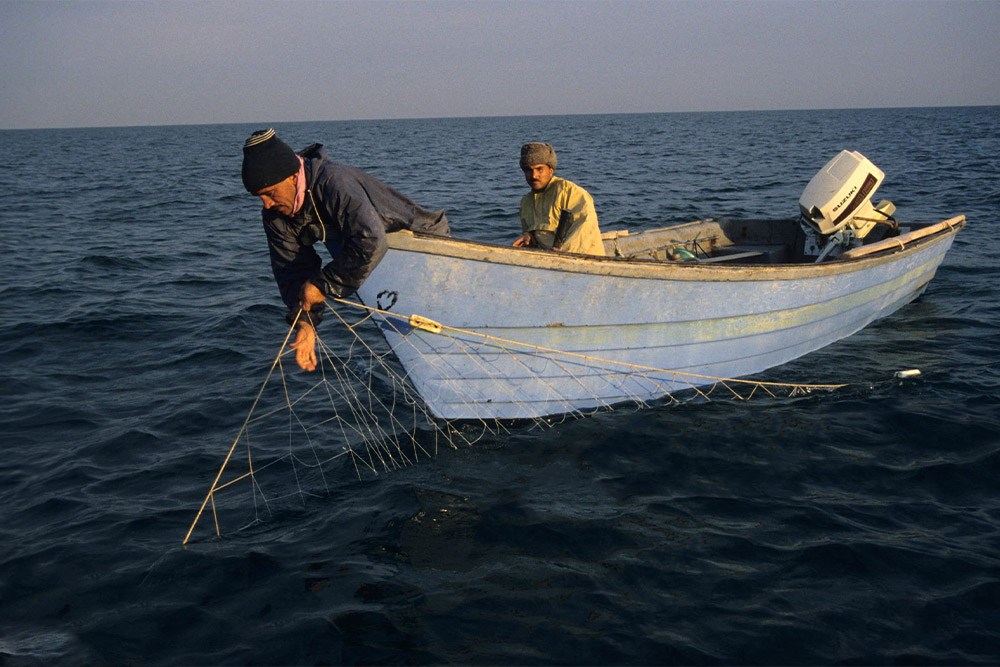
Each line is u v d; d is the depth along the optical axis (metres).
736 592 3.06
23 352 6.53
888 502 3.71
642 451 4.29
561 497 3.83
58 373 5.99
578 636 2.82
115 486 4.16
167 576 3.28
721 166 27.56
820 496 3.79
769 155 33.91
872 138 47.69
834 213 6.25
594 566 3.25
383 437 4.62
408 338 4.13
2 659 2.78
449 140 68.56
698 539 3.43
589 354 4.51
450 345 4.19
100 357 6.38
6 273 10.11
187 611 3.04
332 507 3.83
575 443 4.40
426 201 17.80
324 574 3.26
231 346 6.58
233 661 2.75
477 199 18.19
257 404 5.26
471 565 3.29
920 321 6.72
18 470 4.36
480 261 3.91
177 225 15.27
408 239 3.71
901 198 15.79
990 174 20.11
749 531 3.48
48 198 21.72
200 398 5.40
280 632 2.90
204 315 7.62
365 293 3.88
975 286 7.89
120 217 16.80
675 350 4.80
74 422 5.03
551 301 4.19
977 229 11.41
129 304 8.13
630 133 73.56
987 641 2.72
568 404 4.68
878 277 6.08
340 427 4.82
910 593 3.01
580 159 33.12
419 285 3.91
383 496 3.90
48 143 91.31
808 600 2.99
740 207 15.62
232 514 3.81
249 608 3.05
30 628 2.97
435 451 4.38
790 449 4.29
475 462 4.22
